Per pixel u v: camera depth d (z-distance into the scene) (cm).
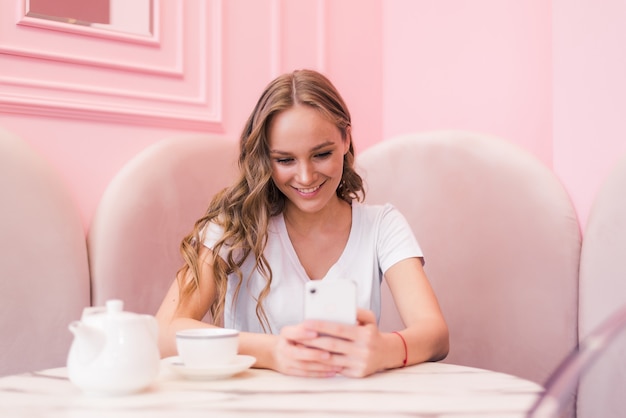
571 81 167
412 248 144
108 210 173
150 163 180
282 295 145
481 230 182
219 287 139
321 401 79
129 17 185
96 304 168
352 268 147
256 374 98
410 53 230
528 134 191
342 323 96
